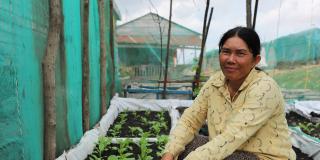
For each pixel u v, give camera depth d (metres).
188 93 8.52
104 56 5.69
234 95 2.08
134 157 3.97
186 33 10.97
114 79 7.17
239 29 1.97
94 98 5.17
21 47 2.44
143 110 7.05
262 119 1.91
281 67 8.00
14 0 2.33
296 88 7.73
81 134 4.21
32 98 2.66
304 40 7.74
